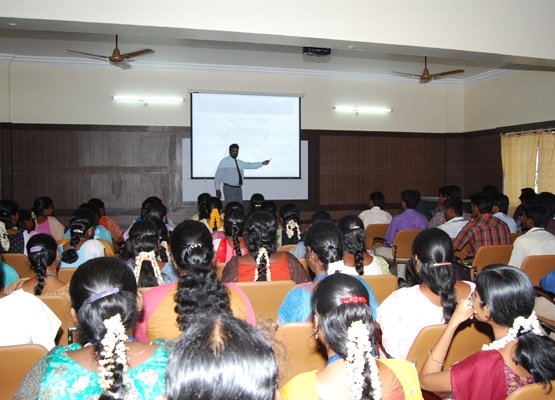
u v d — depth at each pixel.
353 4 4.62
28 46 7.26
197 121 8.59
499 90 8.87
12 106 7.94
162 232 3.74
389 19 4.73
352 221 2.90
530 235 3.66
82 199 8.30
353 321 1.23
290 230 4.22
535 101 8.05
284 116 8.99
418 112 9.71
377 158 9.55
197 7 4.22
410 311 2.00
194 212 8.65
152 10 4.12
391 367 1.30
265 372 0.81
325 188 9.30
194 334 0.84
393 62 8.27
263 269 2.67
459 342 1.96
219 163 8.41
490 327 1.97
